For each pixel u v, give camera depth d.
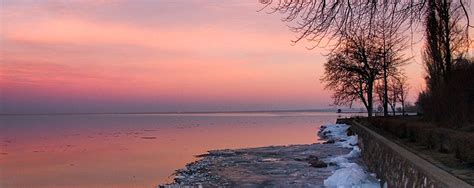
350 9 8.87
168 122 172.38
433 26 9.90
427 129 20.56
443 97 26.27
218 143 54.41
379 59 56.44
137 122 183.62
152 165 34.59
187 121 182.88
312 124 119.00
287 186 20.58
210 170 27.75
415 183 10.88
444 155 16.62
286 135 69.12
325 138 59.00
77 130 111.81
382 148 18.53
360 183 18.98
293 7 8.80
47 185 27.02
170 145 53.78
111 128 120.38
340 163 27.77
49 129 124.06
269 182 22.02
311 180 21.88
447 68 24.12
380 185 18.27
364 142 28.69
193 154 41.16
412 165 11.44
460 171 12.97
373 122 43.47
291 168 26.80
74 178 29.39
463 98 24.67
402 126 26.44
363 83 61.88
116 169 33.03
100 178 28.84
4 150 53.53
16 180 29.17
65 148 55.12
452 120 23.70
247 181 22.66
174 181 25.14
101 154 45.44
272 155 35.00
